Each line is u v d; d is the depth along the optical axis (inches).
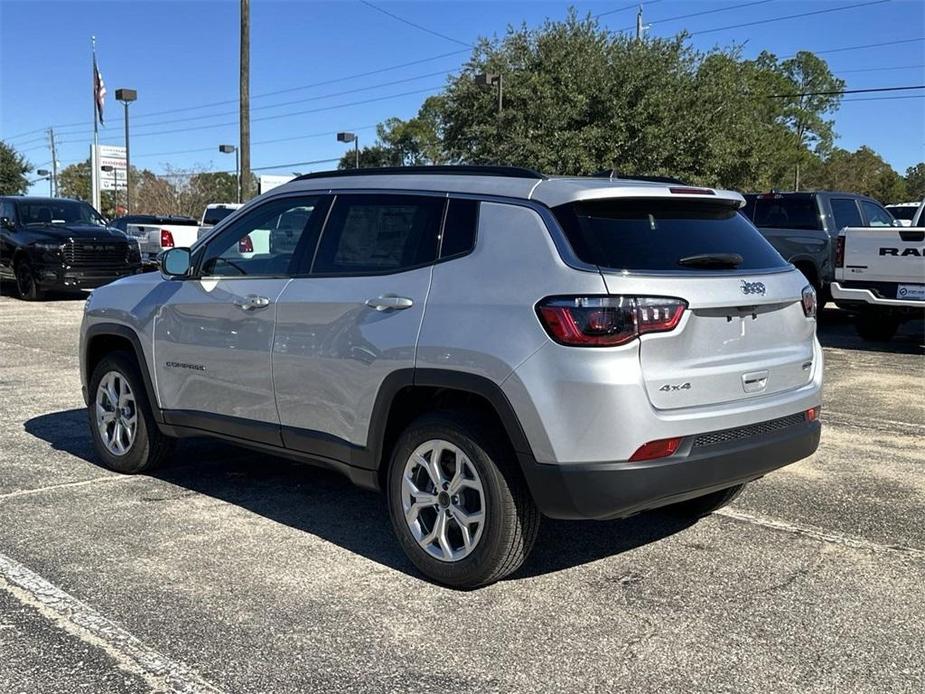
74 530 190.5
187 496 215.9
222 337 199.3
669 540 188.5
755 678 130.6
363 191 183.0
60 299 716.0
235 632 143.7
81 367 242.7
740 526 197.8
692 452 149.6
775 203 563.2
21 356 431.2
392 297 166.6
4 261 712.4
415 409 172.2
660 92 1147.9
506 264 154.4
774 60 2940.5
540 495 148.1
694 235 163.5
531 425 146.3
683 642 141.7
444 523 162.1
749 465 158.9
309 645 139.6
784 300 168.2
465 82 1232.2
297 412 184.5
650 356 145.4
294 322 183.2
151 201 2426.2
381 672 131.6
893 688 127.9
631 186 158.4
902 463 249.9
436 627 146.3
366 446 171.5
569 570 171.8
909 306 432.1
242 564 172.9
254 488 223.5
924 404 328.2
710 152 1163.9
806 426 174.4
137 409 226.1
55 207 730.2
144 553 177.8
